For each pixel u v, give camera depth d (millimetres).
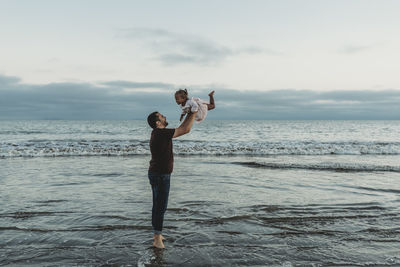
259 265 3098
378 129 55562
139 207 5227
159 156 3494
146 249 3475
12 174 8406
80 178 7895
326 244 3680
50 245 3572
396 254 3402
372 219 4672
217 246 3580
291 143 20500
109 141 21828
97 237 3838
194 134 36656
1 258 3195
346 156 13914
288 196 6129
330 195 6238
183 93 3246
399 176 8523
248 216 4750
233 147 16828
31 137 28094
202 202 5602
